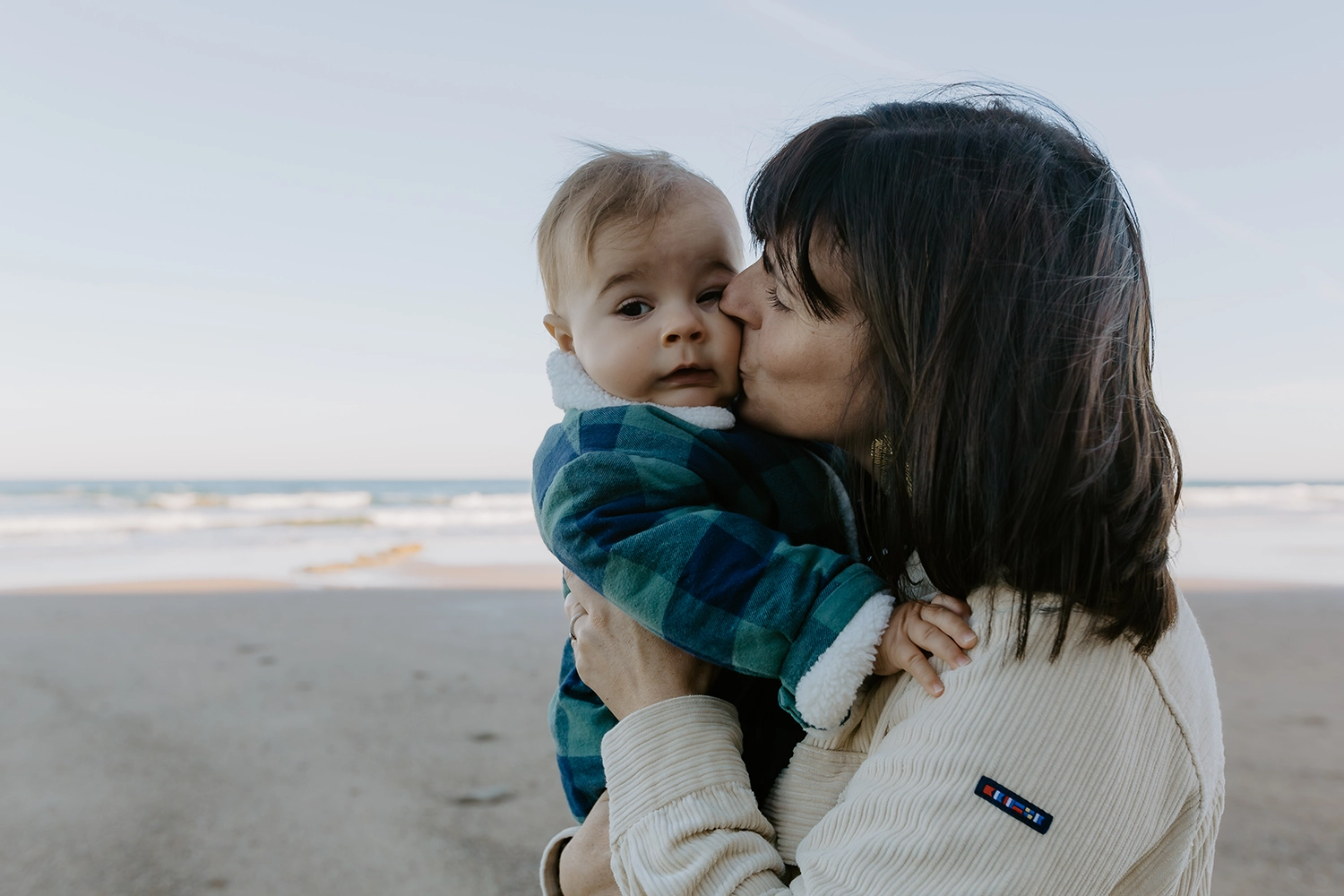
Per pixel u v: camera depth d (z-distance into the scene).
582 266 1.41
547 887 1.38
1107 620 0.87
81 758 4.77
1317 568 14.62
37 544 19.33
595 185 1.44
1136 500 0.87
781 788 1.10
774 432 1.26
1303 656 7.29
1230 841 3.61
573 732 1.41
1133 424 0.89
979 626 0.92
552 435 1.35
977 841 0.82
